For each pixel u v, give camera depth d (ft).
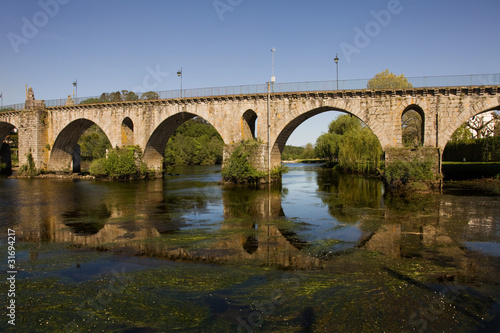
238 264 38.78
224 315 27.71
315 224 58.13
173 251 43.86
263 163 115.14
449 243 46.29
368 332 25.29
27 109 156.56
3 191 104.37
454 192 89.66
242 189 104.78
